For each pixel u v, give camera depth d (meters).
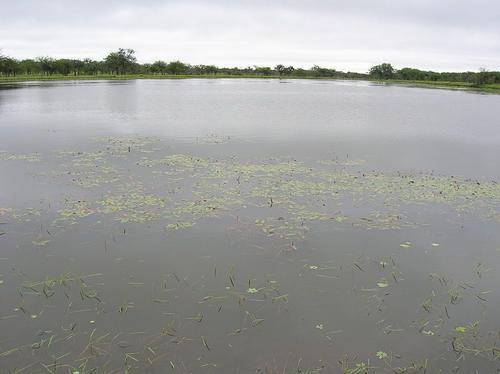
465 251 7.95
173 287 6.59
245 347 5.31
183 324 5.72
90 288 6.52
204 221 9.05
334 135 20.20
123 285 6.62
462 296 6.49
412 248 8.02
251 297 6.36
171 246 7.91
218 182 11.80
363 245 8.12
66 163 13.74
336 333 5.60
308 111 31.12
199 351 5.23
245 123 23.88
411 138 19.78
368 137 19.84
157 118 25.66
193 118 25.89
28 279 6.75
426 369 5.01
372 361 5.12
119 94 46.19
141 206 9.84
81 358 5.07
